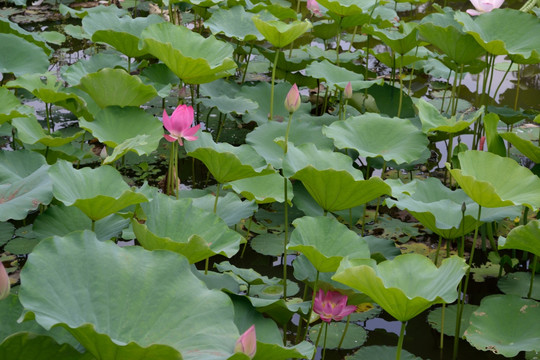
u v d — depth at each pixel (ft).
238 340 5.58
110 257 6.44
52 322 5.51
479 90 18.83
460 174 8.73
